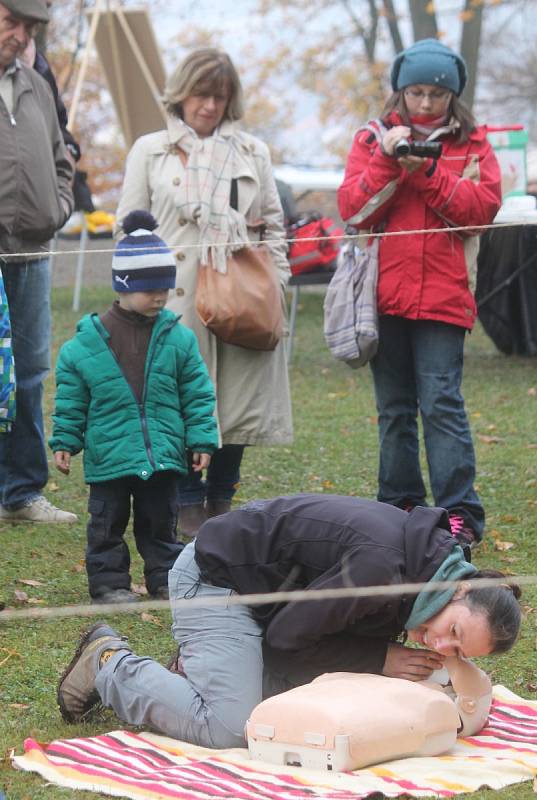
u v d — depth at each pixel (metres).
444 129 9.20
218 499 10.16
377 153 8.99
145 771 5.64
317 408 15.24
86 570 8.79
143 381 8.33
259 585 6.27
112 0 20.12
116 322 8.42
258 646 6.27
